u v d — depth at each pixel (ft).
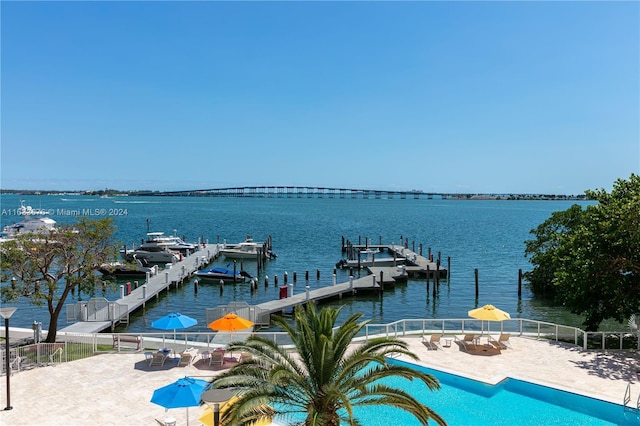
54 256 89.66
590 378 71.10
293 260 242.58
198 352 81.61
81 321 113.29
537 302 153.99
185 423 57.00
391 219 560.20
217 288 172.65
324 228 428.56
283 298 145.69
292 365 48.49
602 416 61.16
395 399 45.57
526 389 68.80
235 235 365.61
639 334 83.71
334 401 45.65
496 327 100.58
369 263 219.20
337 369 47.44
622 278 85.05
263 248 237.04
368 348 48.70
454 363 78.02
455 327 101.91
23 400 62.85
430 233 381.81
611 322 127.03
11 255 85.20
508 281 187.11
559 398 65.98
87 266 90.22
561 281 93.15
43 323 122.42
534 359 79.87
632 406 62.03
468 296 163.43
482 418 60.90
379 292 161.68
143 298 141.28
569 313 139.44
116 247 96.07
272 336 87.51
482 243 311.47
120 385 68.23
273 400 45.57
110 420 57.47
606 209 88.99
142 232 380.17
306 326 46.91
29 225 294.46
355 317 50.80
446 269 196.54
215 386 44.86
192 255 237.45
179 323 81.46
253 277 194.59
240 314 110.93
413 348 86.12
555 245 157.58
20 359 74.69
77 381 69.62
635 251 85.92
